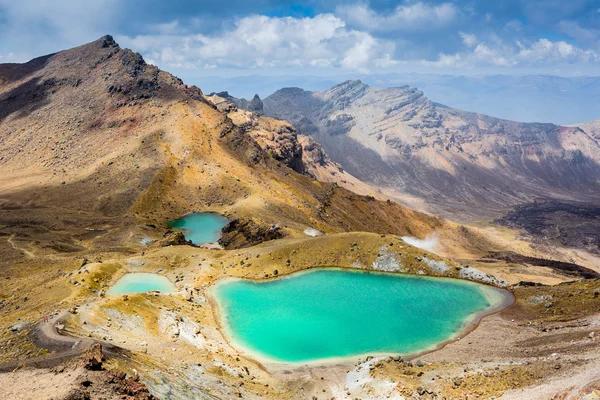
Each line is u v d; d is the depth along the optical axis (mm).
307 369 88062
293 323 108938
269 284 133500
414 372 78062
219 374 77812
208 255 155125
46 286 119625
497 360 80375
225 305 119188
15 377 53844
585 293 108500
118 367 59062
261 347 97688
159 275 135500
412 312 114812
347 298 123312
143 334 88625
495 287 129500
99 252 174125
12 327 78500
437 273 138750
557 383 58625
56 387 49625
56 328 75812
